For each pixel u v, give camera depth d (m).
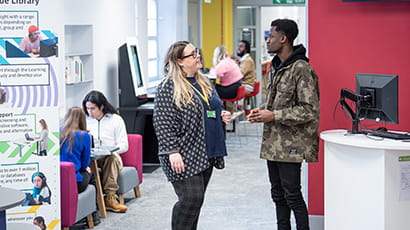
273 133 4.88
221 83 11.72
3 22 4.70
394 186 4.37
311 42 5.64
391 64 5.52
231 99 11.70
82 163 6.07
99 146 6.83
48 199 4.93
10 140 4.79
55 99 4.85
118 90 9.27
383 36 5.52
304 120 4.71
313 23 5.63
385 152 4.32
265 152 4.91
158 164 9.44
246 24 15.65
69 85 8.16
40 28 4.77
